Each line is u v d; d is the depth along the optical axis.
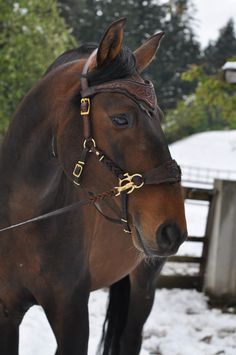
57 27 11.50
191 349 4.58
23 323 4.59
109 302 3.48
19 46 10.01
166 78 32.41
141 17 27.73
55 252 2.39
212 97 7.30
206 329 5.13
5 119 10.45
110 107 2.01
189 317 5.43
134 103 1.99
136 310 3.36
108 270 2.95
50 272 2.41
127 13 27.08
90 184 2.14
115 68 2.06
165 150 2.01
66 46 11.48
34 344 4.20
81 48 2.65
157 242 1.95
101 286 3.07
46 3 11.09
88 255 2.53
